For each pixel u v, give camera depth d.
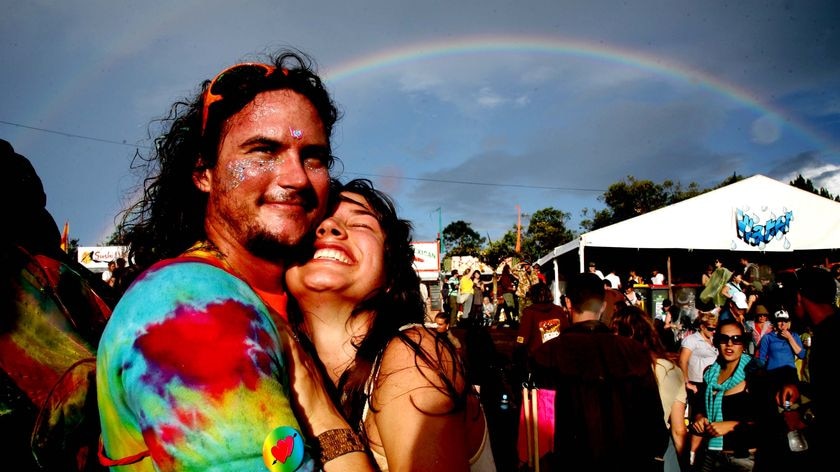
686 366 5.80
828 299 4.00
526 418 3.49
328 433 1.16
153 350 0.90
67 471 1.09
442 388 1.34
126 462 0.98
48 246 1.27
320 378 1.28
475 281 16.73
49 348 1.09
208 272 1.03
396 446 1.29
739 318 8.95
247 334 0.97
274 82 1.32
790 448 3.99
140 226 1.49
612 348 3.40
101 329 1.23
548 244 44.22
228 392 0.90
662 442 3.34
